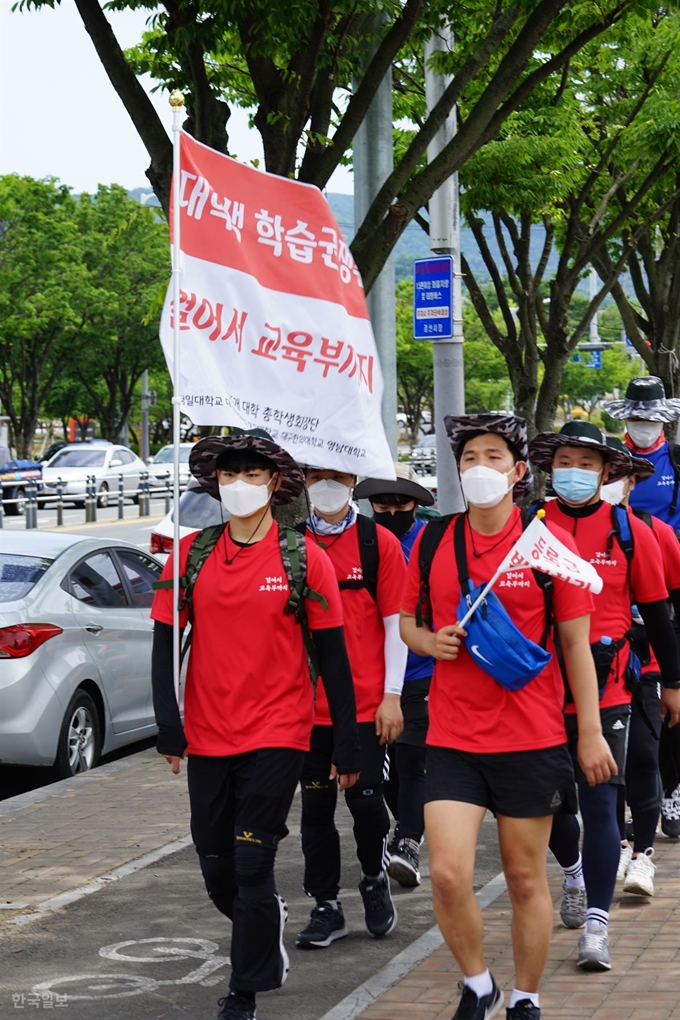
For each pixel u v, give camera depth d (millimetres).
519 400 17938
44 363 49312
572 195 16969
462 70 8969
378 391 5895
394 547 5391
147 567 10062
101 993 4902
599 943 4945
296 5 8289
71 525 31047
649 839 5867
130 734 9344
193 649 4441
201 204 5289
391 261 10531
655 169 16922
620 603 5281
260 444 4336
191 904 5910
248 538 4445
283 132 8727
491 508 4238
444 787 4113
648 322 21609
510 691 4094
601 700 5160
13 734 8125
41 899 5984
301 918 5750
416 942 5363
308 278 5656
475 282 18016
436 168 8977
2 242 42438
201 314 5281
